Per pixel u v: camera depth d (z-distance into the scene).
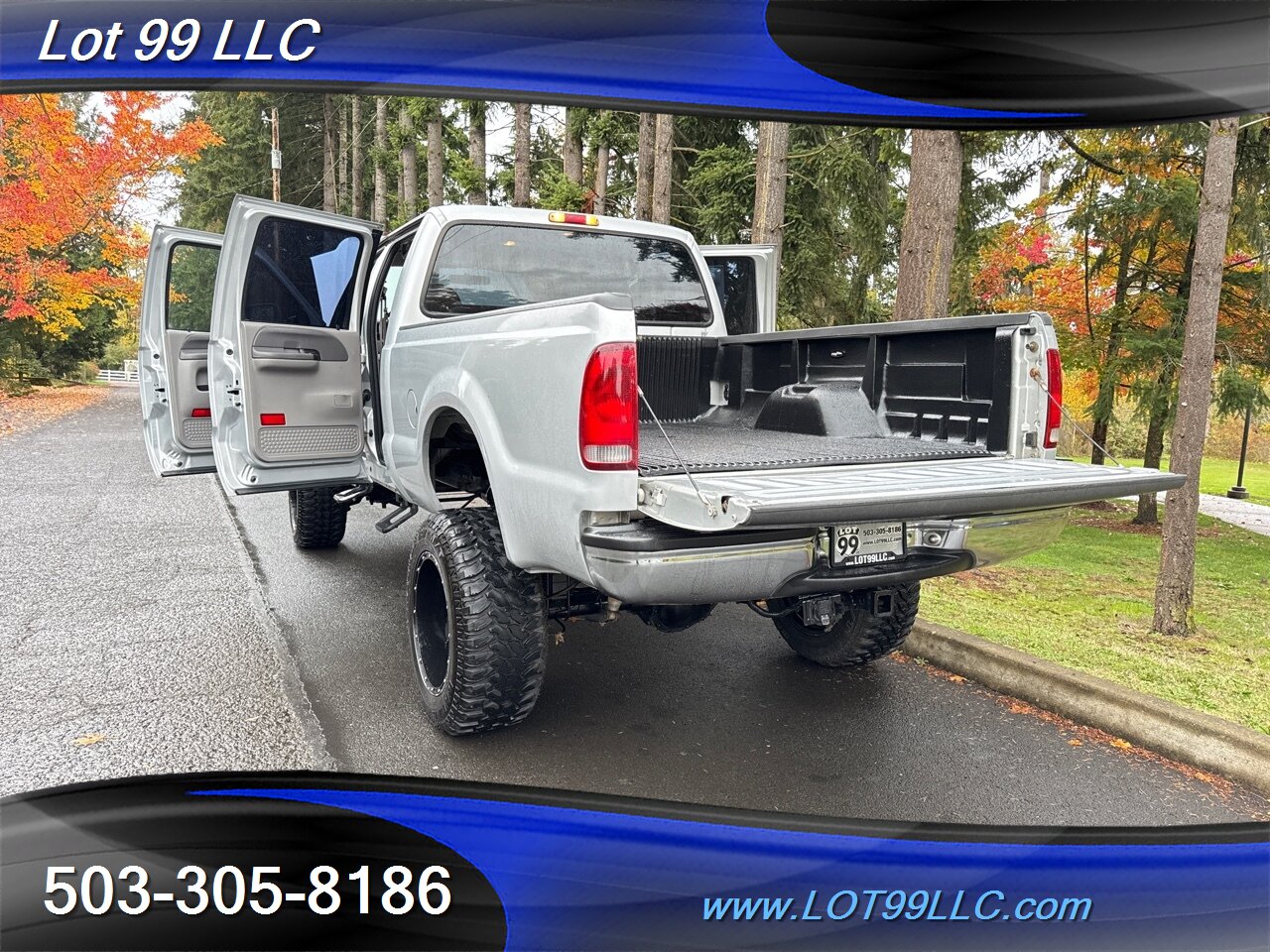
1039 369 3.26
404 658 4.48
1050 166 11.89
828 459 3.19
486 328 3.35
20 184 16.59
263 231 4.52
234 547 6.91
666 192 12.55
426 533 3.62
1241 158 9.98
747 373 4.87
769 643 5.00
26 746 3.42
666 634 5.14
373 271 4.93
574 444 2.75
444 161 19.75
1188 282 11.49
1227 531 12.38
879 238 13.43
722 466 2.99
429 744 3.55
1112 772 3.43
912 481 2.75
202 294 6.11
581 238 4.67
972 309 12.69
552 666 4.54
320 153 30.27
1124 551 10.05
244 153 28.89
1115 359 11.34
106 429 15.60
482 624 3.31
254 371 4.55
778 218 9.89
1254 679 4.58
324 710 3.84
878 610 3.42
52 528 7.46
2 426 15.67
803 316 13.48
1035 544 3.35
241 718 3.71
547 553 2.98
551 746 3.58
